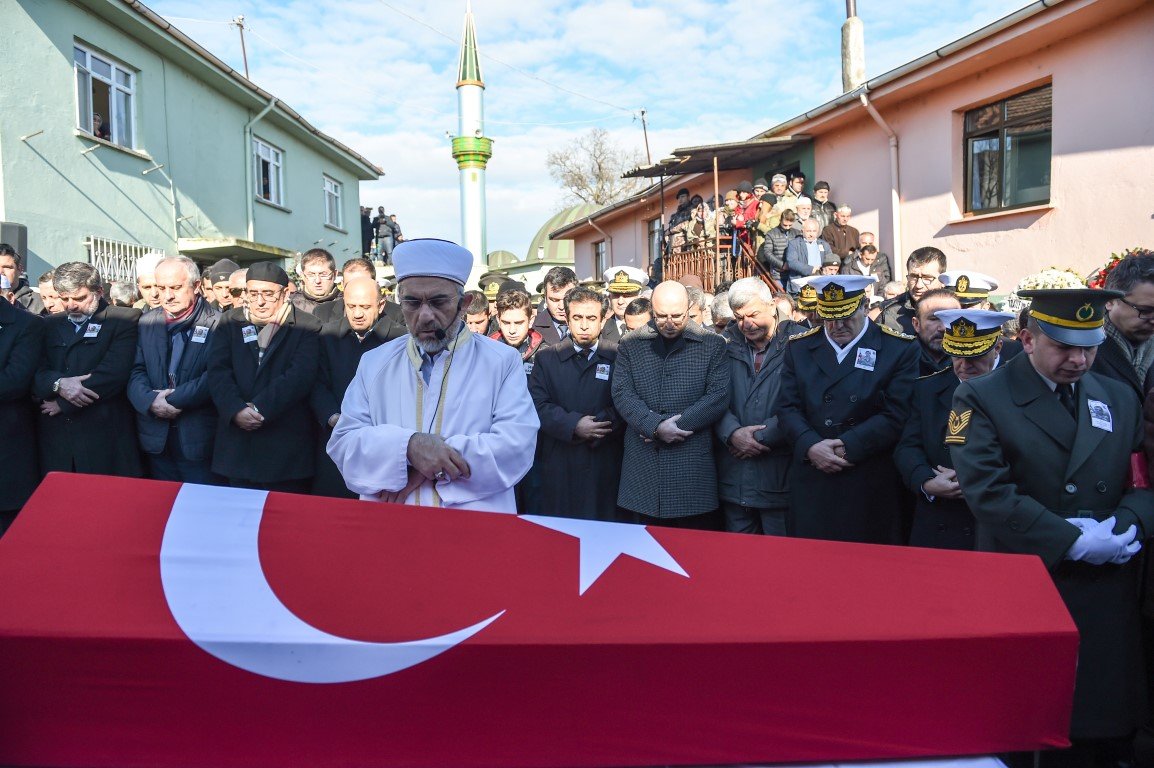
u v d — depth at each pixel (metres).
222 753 1.65
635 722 1.71
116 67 11.78
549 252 30.80
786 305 6.03
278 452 4.12
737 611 1.81
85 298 4.57
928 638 1.77
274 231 16.77
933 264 4.94
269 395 4.01
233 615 1.69
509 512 2.42
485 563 1.91
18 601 1.68
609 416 4.30
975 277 4.05
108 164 11.45
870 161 10.88
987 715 1.82
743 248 10.77
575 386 4.38
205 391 4.32
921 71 9.34
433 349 2.39
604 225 21.16
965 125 9.51
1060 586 2.40
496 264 32.97
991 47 8.34
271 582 1.78
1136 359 3.04
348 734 1.66
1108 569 2.41
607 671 1.69
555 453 4.36
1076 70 7.99
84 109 11.08
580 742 1.70
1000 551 2.54
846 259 9.81
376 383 2.46
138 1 11.40
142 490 1.98
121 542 1.83
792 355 3.75
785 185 10.80
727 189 14.61
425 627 1.70
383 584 1.81
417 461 2.22
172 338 4.57
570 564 1.93
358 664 1.65
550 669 1.68
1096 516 2.40
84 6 10.93
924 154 9.95
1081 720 2.38
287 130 17.28
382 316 4.54
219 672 1.64
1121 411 2.48
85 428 4.46
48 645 1.62
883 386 3.52
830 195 11.73
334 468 4.29
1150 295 2.79
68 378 4.39
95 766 1.64
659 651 1.70
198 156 13.82
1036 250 8.52
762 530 4.07
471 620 1.73
